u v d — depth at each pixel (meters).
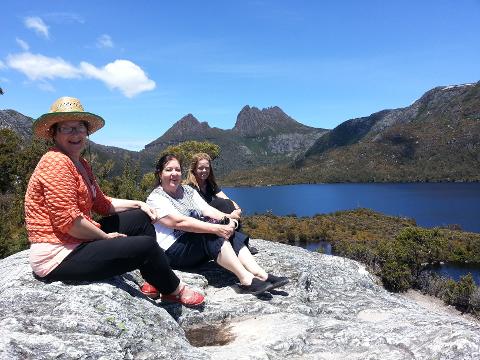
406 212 126.94
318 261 7.00
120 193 16.44
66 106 3.54
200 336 4.02
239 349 3.53
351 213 92.38
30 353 2.57
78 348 2.73
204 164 6.54
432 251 36.81
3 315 3.06
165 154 5.23
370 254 31.86
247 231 71.06
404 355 3.33
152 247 3.77
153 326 3.51
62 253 3.50
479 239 56.03
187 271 5.47
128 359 2.95
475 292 21.44
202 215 5.41
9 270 4.21
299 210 144.75
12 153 28.64
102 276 3.61
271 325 4.11
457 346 3.20
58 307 3.18
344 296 5.59
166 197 5.12
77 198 3.55
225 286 5.22
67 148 3.69
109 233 4.04
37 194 3.48
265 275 4.85
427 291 25.44
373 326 4.11
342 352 3.58
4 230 12.38
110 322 3.16
